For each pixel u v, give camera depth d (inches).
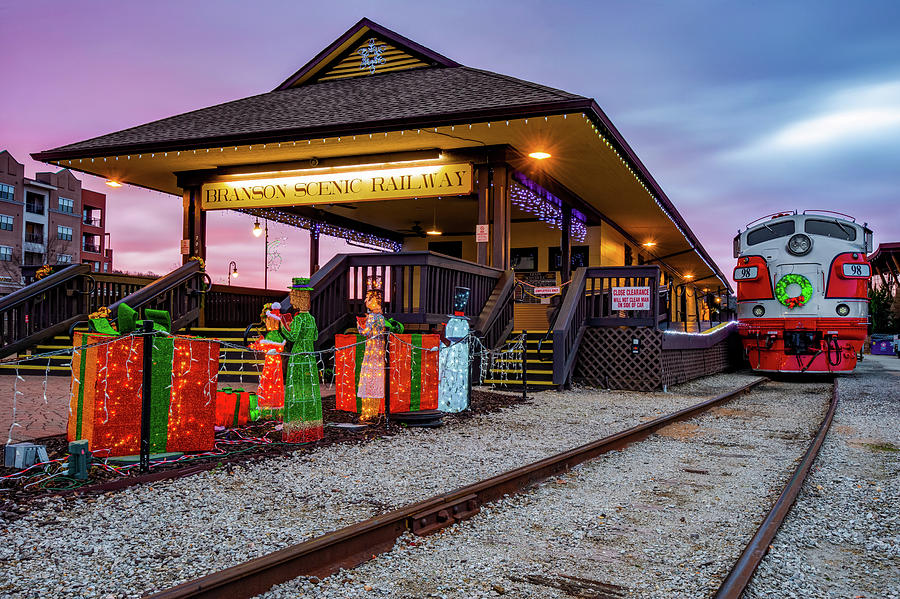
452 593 146.0
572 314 564.7
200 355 261.3
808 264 748.6
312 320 298.2
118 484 209.3
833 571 164.7
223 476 231.1
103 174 685.9
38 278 594.2
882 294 2204.7
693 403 496.1
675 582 154.5
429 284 478.6
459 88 581.0
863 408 492.1
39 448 229.1
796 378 840.3
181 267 615.2
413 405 375.9
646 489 243.4
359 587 146.3
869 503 226.8
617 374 585.3
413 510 184.9
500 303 567.8
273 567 142.2
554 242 907.4
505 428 355.9
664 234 1023.6
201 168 660.7
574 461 275.7
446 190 581.6
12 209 2166.6
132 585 138.1
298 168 629.9
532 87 548.1
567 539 185.0
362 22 701.3
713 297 1573.6
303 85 731.4
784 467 285.4
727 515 211.9
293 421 288.5
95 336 244.1
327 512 195.8
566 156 591.5
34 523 173.5
